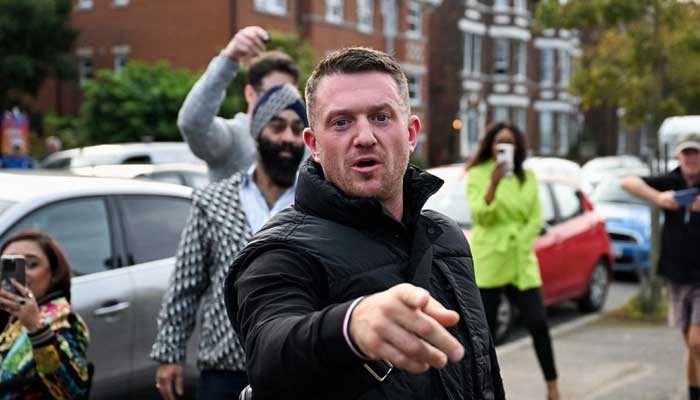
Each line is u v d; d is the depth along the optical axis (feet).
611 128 165.99
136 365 17.17
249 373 5.92
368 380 6.05
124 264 17.54
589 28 39.37
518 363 25.23
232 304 6.75
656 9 36.06
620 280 46.34
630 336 29.32
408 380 6.40
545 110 152.76
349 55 6.75
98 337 16.49
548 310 35.60
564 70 154.40
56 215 16.72
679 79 45.19
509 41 144.36
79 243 16.97
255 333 5.87
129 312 17.11
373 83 6.64
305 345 5.28
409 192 7.15
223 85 14.11
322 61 6.87
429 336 4.60
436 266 7.24
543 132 153.79
